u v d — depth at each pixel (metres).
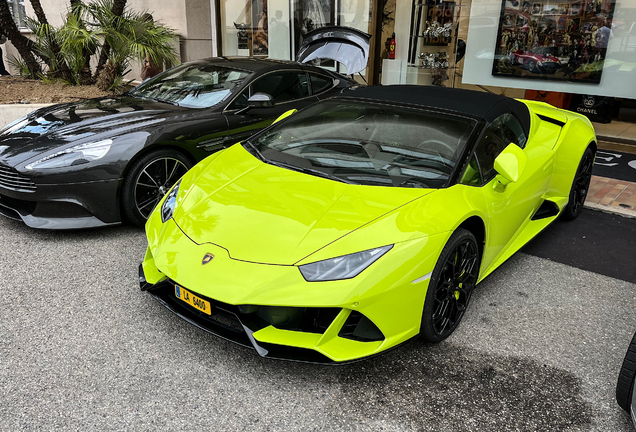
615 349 2.72
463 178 2.73
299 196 2.59
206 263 2.28
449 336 2.78
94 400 2.18
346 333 2.28
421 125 3.06
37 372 2.34
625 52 6.36
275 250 2.27
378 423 2.12
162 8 10.40
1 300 2.93
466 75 7.79
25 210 3.75
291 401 2.23
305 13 8.99
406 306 2.31
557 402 2.30
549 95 7.11
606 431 2.14
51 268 3.33
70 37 7.41
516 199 3.15
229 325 2.39
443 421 2.15
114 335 2.64
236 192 2.69
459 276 2.68
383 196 2.56
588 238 4.20
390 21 8.38
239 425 2.08
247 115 4.50
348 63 5.98
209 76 4.84
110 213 3.72
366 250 2.25
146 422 2.07
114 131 3.80
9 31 8.55
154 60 7.87
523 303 3.16
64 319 2.77
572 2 6.58
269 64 5.03
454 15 7.66
